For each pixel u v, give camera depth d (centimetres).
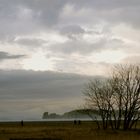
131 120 5572
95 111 5731
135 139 3891
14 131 5197
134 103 5506
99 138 3975
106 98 5653
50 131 5019
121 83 5622
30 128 6266
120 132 4697
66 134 4400
